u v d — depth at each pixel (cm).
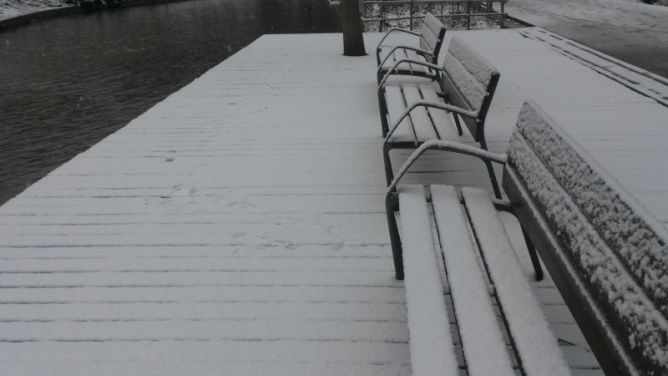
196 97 670
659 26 1298
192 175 427
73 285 286
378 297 267
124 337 245
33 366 230
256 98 659
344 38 914
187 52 1378
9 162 638
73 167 449
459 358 210
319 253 309
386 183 400
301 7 2500
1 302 273
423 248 222
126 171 438
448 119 392
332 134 515
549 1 2027
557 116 537
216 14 2264
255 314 257
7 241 332
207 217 357
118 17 2223
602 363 154
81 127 768
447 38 1083
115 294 277
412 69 560
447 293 239
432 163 434
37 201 387
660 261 131
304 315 255
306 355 229
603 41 1100
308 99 648
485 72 335
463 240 227
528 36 1059
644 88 636
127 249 320
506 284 197
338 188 395
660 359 122
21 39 1689
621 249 151
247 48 1025
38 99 931
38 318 260
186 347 237
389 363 224
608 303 153
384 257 303
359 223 343
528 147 244
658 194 362
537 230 217
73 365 229
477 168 423
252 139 509
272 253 311
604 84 661
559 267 191
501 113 562
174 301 269
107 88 1003
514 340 170
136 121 574
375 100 634
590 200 176
